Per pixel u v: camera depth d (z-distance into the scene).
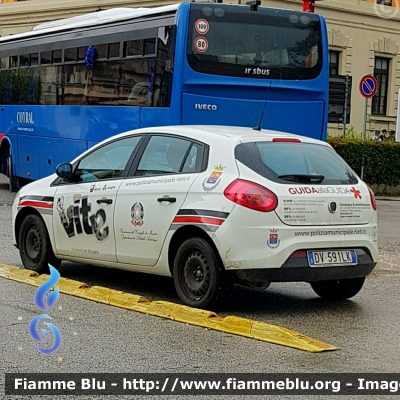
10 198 18.77
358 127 36.47
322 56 14.69
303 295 9.14
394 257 12.20
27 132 18.94
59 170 9.20
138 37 14.79
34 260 9.72
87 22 16.56
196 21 13.80
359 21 36.06
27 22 38.22
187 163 8.16
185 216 7.87
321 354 6.64
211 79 13.82
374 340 7.15
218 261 7.68
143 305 8.10
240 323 7.27
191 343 6.88
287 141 8.21
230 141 7.96
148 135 8.73
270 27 14.27
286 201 7.61
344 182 8.15
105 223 8.73
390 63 37.75
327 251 7.82
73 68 16.97
